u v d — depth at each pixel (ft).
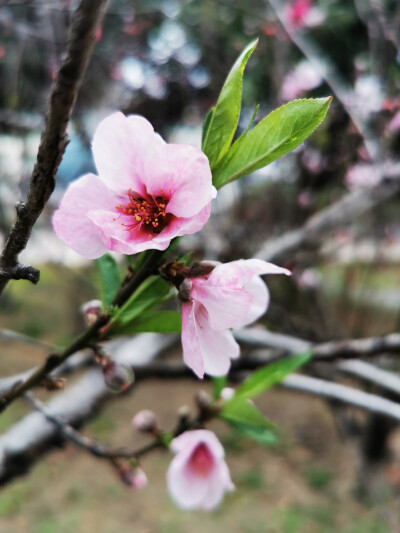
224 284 2.67
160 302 2.98
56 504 19.45
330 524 18.54
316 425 25.48
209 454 5.01
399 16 11.08
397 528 9.89
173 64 18.25
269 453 23.50
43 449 5.35
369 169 13.53
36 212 2.11
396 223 18.61
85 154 13.16
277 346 7.33
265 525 18.76
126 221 2.68
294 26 14.70
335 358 5.77
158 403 26.45
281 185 16.06
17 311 34.30
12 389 2.99
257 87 15.55
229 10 16.92
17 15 13.17
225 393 4.87
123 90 17.46
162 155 2.61
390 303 20.49
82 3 1.69
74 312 25.80
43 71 14.43
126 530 18.29
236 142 2.61
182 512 19.44
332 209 9.45
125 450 4.78
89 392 6.22
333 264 19.38
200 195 2.55
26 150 11.98
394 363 9.89
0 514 18.65
